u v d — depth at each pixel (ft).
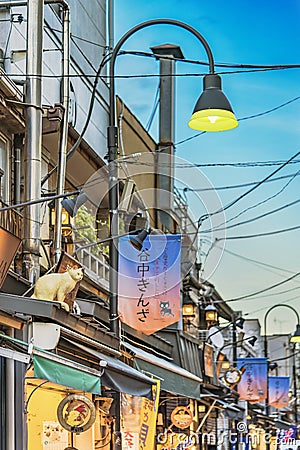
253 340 125.18
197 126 40.16
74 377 38.27
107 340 52.21
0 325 42.93
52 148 62.75
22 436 44.86
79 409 44.34
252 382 120.26
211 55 40.96
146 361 59.00
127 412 54.19
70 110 65.77
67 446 51.88
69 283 45.62
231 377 109.81
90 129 74.13
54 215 56.85
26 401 43.55
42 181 55.21
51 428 51.01
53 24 66.80
